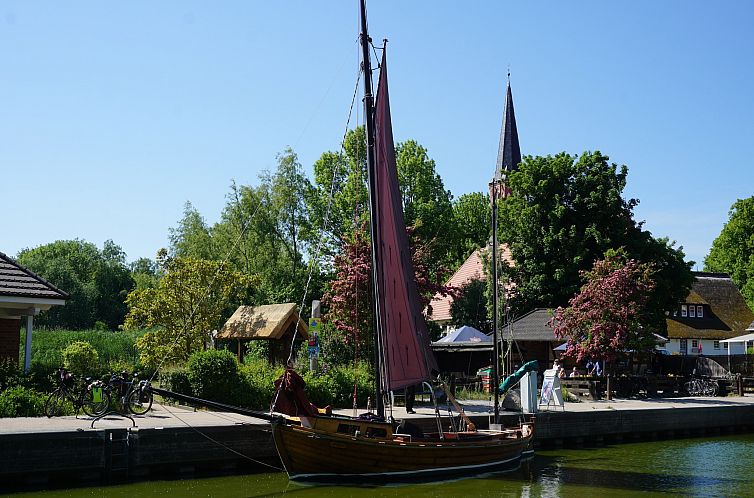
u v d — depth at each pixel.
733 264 89.06
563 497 19.31
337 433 19.94
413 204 65.75
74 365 27.67
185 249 71.94
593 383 37.19
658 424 32.31
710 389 41.34
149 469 20.05
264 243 66.56
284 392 20.02
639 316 38.59
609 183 51.75
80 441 18.97
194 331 37.16
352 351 35.38
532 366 30.42
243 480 20.28
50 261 87.88
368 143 22.69
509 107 80.00
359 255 36.38
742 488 20.88
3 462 17.94
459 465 22.09
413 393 27.94
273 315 37.06
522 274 52.72
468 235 80.75
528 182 52.84
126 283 97.44
